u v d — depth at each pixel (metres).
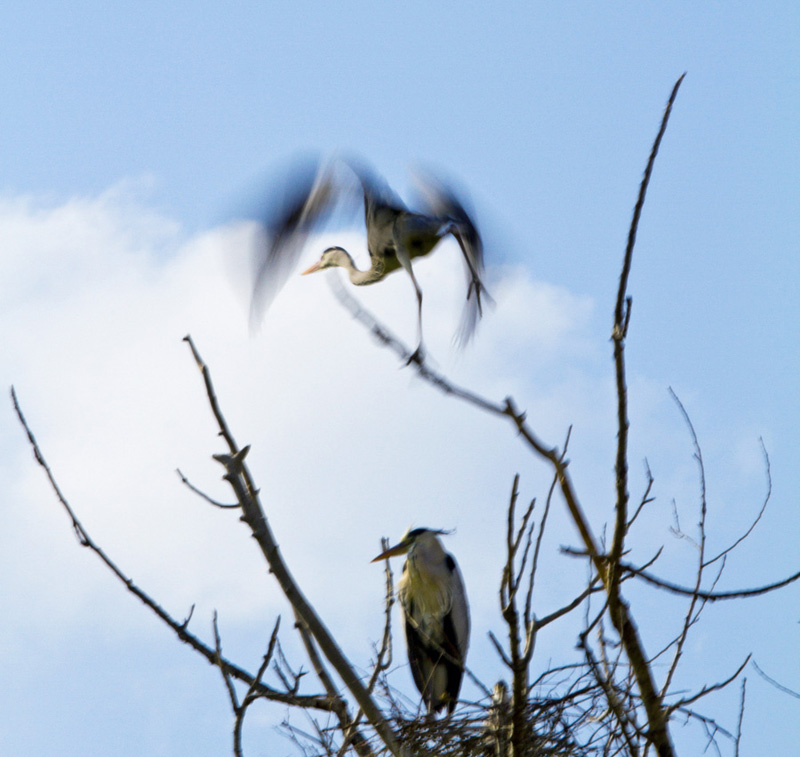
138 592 9.02
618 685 9.32
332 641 9.05
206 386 9.02
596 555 9.05
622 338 8.26
